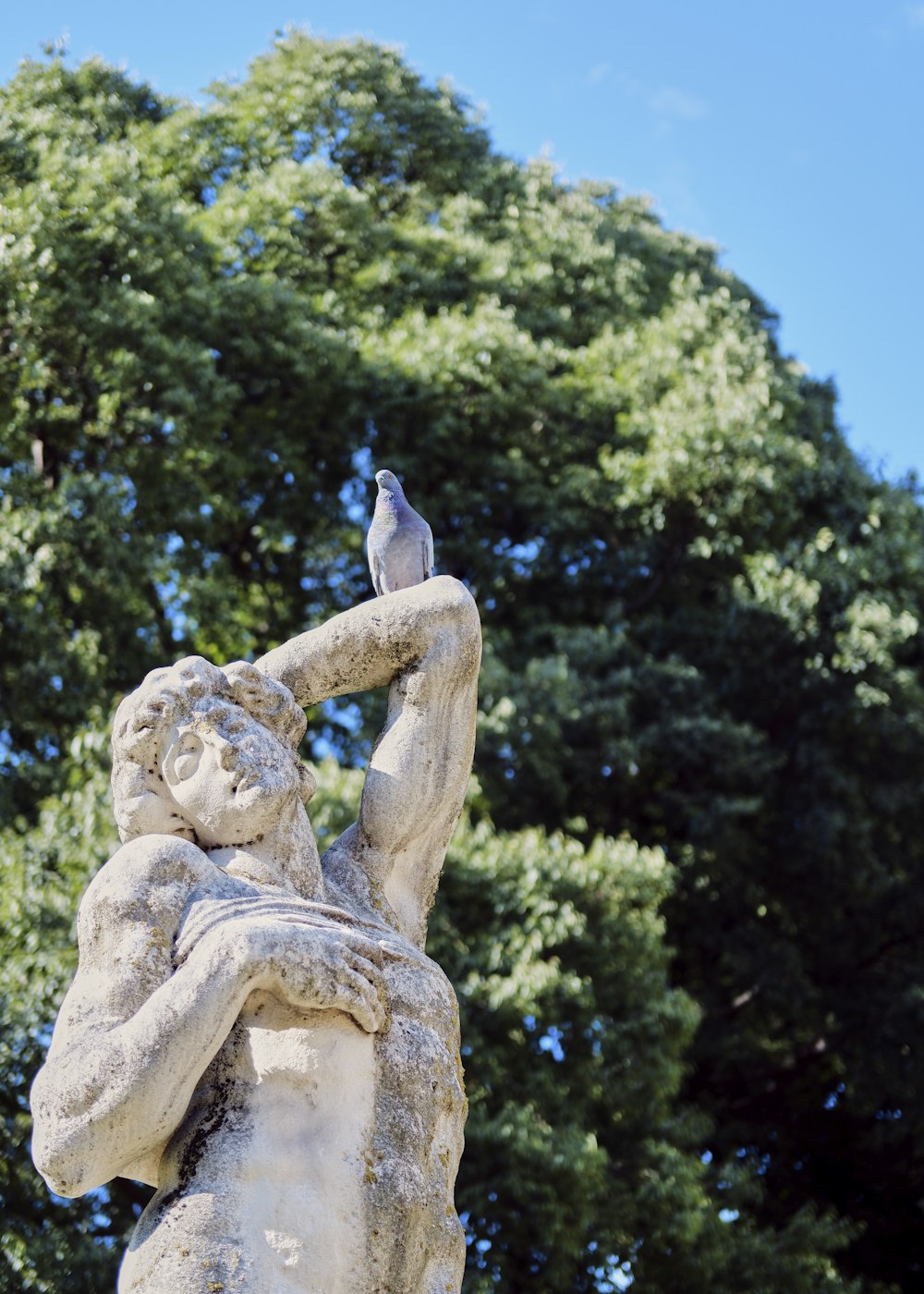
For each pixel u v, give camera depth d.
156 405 12.38
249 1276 2.05
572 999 9.58
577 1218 8.85
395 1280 2.15
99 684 11.30
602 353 14.39
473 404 13.75
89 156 14.00
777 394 14.23
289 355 13.12
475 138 17.20
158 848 2.29
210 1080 2.20
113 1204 8.79
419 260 14.99
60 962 8.66
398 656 2.65
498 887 9.85
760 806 12.80
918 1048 12.25
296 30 17.12
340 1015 2.21
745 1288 9.76
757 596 13.05
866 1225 12.26
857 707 12.77
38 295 12.06
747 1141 12.75
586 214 17.12
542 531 14.01
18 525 11.40
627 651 12.98
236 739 2.37
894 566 13.55
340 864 2.55
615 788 12.45
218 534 13.16
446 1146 2.32
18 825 9.98
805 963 13.16
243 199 14.51
